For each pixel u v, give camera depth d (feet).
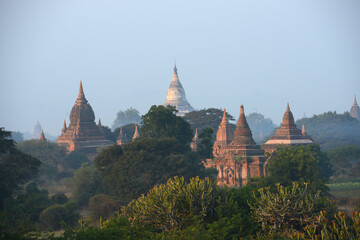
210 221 271.08
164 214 263.08
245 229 263.29
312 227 241.55
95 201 485.56
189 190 273.54
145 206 270.26
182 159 553.64
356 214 242.17
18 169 534.37
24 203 461.37
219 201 274.77
